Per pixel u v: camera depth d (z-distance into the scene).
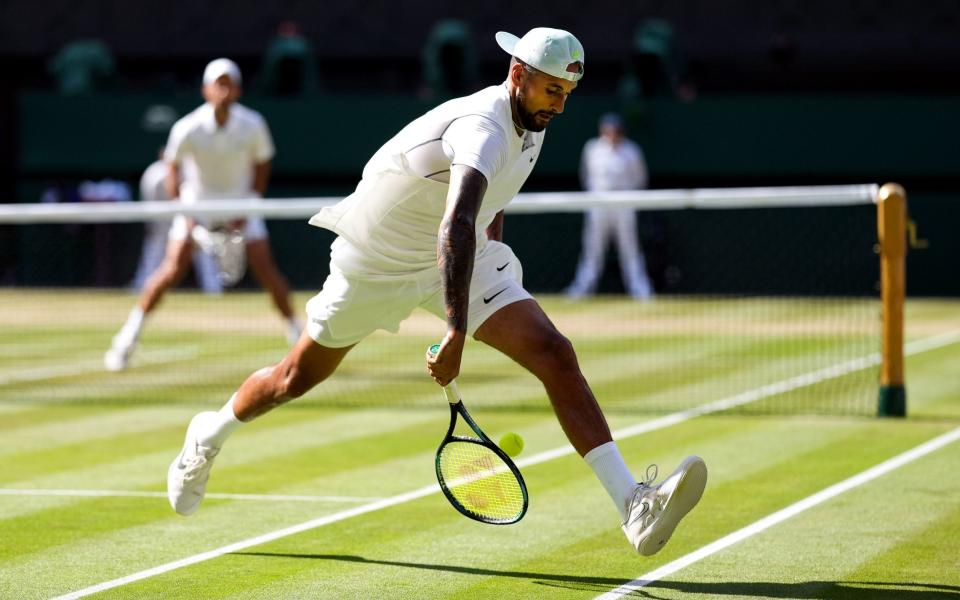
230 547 7.36
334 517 8.14
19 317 22.94
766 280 26.58
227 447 10.76
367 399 13.59
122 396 13.88
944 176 26.02
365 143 27.56
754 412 12.49
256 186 16.50
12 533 7.72
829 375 15.19
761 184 27.19
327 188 28.27
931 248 26.30
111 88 29.64
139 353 17.78
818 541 7.41
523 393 13.97
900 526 7.75
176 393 14.07
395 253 6.71
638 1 31.64
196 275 28.94
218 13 32.41
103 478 9.45
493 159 6.12
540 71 6.13
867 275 25.92
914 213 26.30
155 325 21.52
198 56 31.53
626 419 12.12
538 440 10.99
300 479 9.38
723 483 9.12
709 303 25.19
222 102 15.81
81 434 11.43
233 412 7.27
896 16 30.52
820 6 30.86
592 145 26.88
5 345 18.86
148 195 25.84
